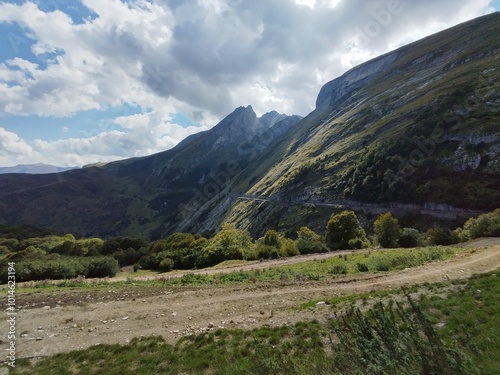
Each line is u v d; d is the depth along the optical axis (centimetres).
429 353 519
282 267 3058
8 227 10712
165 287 1927
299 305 1345
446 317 921
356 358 564
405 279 1669
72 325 1255
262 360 742
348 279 1823
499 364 562
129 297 1648
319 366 682
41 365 937
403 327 775
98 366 912
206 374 805
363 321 651
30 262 3672
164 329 1172
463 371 502
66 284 2262
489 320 829
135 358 934
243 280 2234
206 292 1698
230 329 1094
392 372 501
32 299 1628
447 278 1568
